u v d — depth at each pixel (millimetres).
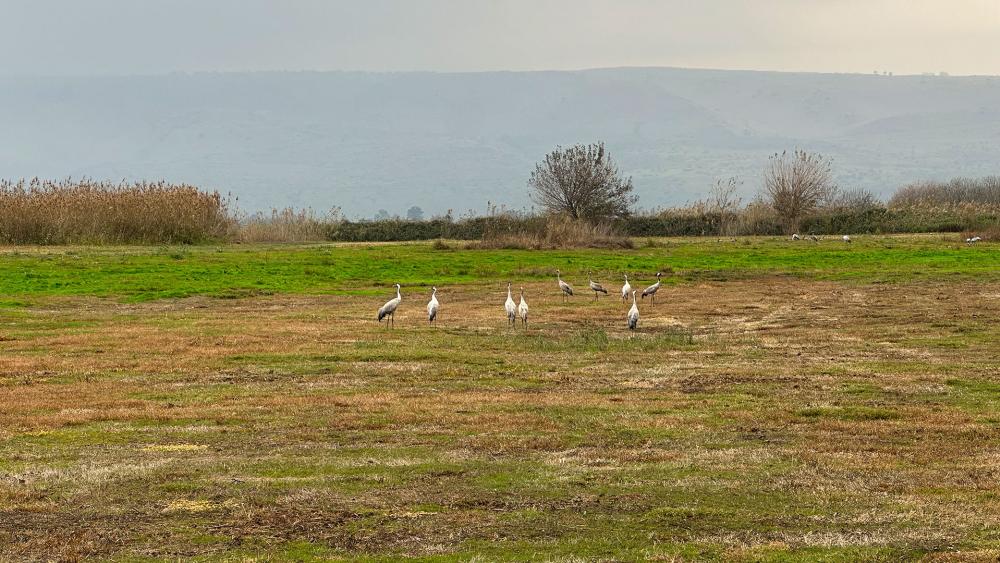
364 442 16688
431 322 33219
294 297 40969
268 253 58219
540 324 33562
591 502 13242
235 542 11555
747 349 27594
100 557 11047
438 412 19094
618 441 16844
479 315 35844
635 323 31719
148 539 11641
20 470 14648
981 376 22953
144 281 43781
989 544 11586
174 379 22828
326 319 34000
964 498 13445
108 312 35438
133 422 18250
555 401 20266
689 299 41031
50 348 27016
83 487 13727
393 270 51281
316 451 16016
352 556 11109
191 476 14352
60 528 12039
